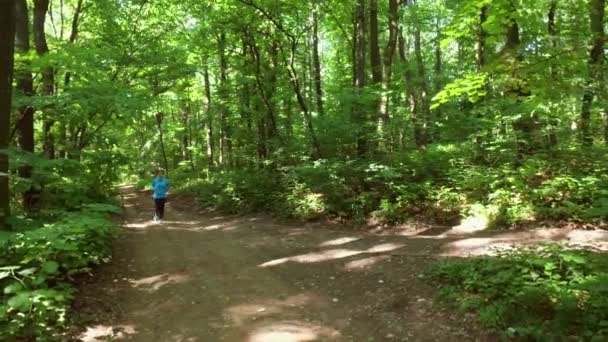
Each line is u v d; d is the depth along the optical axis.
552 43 6.31
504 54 6.18
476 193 12.22
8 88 7.92
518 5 6.79
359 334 5.95
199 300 7.30
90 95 11.28
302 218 14.12
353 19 20.55
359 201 13.66
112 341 5.77
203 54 23.17
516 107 12.50
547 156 12.67
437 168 14.19
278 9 17.72
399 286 7.34
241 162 24.83
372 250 9.77
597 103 12.11
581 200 10.56
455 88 7.00
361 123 15.41
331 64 32.06
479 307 6.03
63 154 16.33
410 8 18.50
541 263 6.42
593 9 10.12
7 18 7.78
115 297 7.32
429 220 12.02
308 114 17.22
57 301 6.14
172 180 33.41
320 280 8.13
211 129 30.88
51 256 7.15
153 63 17.69
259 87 20.03
